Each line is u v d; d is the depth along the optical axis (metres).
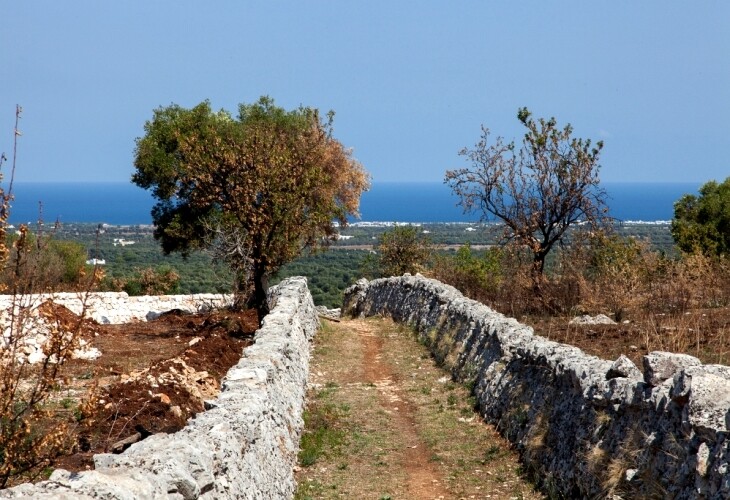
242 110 35.91
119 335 23.30
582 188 23.69
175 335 23.52
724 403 6.91
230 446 8.00
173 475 6.51
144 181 33.44
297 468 11.37
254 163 22.20
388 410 14.78
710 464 6.74
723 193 36.03
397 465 11.76
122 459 6.63
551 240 24.38
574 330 16.45
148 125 33.81
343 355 20.23
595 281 21.02
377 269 39.91
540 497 9.98
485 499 10.23
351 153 37.22
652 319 15.66
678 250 31.48
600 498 8.43
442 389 15.93
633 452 8.08
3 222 7.81
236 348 18.83
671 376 8.16
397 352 20.33
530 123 24.17
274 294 24.39
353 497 10.48
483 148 24.61
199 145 23.33
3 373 7.83
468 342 16.77
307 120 35.62
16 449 7.85
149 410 11.72
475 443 12.48
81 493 5.54
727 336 14.09
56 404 12.96
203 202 22.67
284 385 12.91
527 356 12.74
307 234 24.88
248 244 23.25
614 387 9.01
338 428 13.60
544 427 10.88
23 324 8.45
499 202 24.67
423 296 23.38
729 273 19.03
